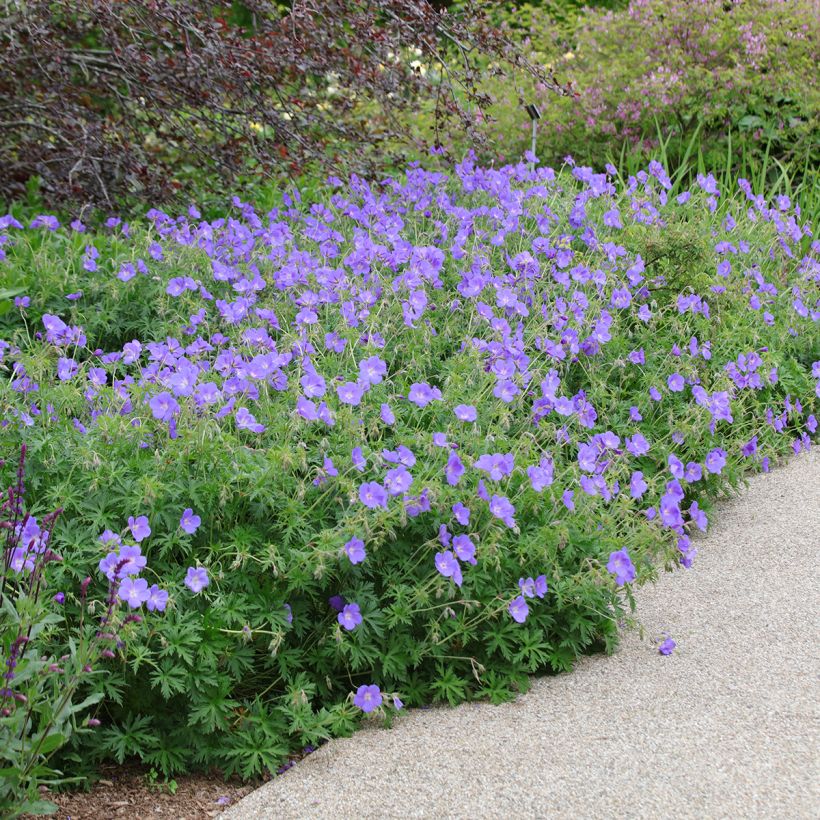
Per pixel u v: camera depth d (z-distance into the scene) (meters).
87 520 3.22
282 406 3.84
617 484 4.18
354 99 7.16
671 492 3.82
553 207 6.41
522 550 3.49
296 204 6.79
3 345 4.06
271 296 5.13
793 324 6.00
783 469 5.26
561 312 4.85
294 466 3.40
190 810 2.89
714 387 4.98
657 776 2.84
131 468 3.36
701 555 4.37
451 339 4.96
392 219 5.88
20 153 6.98
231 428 3.74
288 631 3.30
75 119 6.58
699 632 3.70
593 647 3.64
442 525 3.33
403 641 3.34
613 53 9.57
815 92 8.67
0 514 2.81
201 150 6.81
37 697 2.62
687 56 8.96
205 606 3.16
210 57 6.36
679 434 4.63
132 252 5.44
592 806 2.73
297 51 6.48
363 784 2.87
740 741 3.00
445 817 2.71
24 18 6.45
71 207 6.55
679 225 6.28
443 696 3.38
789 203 6.96
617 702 3.26
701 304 5.43
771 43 8.95
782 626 3.71
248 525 3.35
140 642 3.01
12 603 2.79
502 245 5.88
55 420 3.65
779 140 9.18
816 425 5.63
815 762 2.88
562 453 4.55
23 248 5.70
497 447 3.95
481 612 3.40
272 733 3.09
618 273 5.69
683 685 3.34
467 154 7.60
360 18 6.61
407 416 4.19
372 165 6.77
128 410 3.70
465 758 2.97
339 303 4.93
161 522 3.27
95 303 5.36
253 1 6.71
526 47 9.71
